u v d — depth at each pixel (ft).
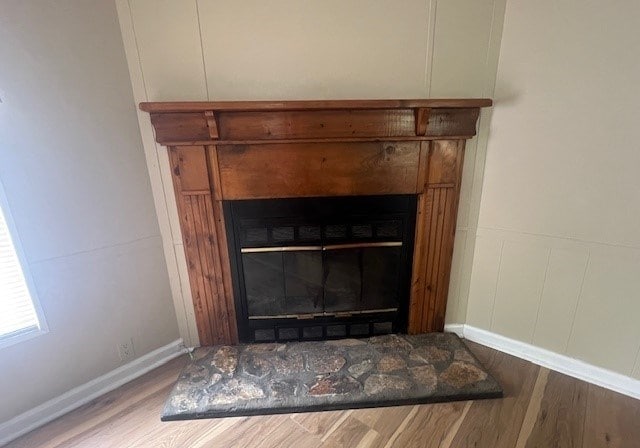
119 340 6.07
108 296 5.85
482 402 5.42
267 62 5.61
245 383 5.76
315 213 6.23
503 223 6.29
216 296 6.56
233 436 4.90
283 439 4.83
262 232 6.30
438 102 5.28
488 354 6.64
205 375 5.98
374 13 5.50
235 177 5.84
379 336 7.00
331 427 5.01
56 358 5.35
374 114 5.55
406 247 6.61
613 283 5.37
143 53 5.45
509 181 6.05
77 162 5.26
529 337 6.43
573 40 5.00
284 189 5.97
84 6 4.99
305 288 6.78
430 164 6.05
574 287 5.74
